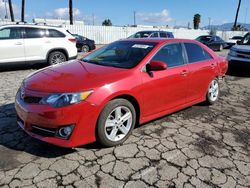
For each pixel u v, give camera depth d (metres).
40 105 3.09
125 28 28.42
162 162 3.24
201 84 5.04
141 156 3.35
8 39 8.45
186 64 4.62
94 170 3.02
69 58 9.98
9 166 3.03
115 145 3.56
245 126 4.54
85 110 3.10
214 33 35.16
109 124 3.43
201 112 5.14
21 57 8.78
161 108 4.20
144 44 4.34
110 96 3.29
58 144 3.09
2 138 3.67
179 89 4.45
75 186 2.74
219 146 3.73
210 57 5.38
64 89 3.11
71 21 26.94
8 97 5.55
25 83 3.56
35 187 2.70
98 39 26.95
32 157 3.23
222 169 3.17
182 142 3.79
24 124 3.26
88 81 3.28
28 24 9.00
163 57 4.21
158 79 3.95
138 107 3.79
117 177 2.91
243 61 9.53
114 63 4.05
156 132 4.07
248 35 10.58
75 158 3.24
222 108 5.48
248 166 3.26
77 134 3.13
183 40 4.81
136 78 3.65
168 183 2.85
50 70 3.91
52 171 2.96
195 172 3.07
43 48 9.22
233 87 7.63
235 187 2.85
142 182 2.84
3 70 9.03
